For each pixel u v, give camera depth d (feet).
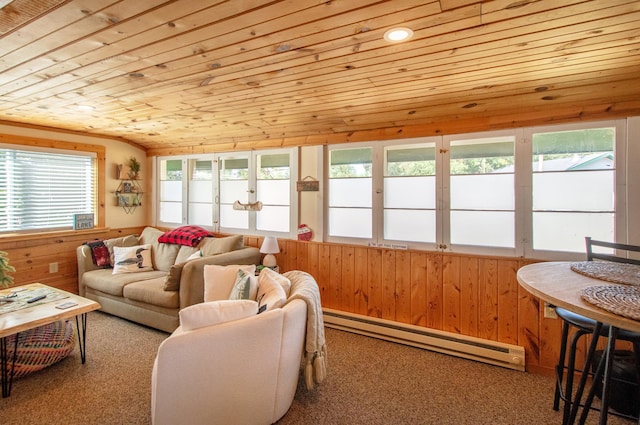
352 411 6.93
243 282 7.77
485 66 6.46
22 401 7.13
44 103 9.43
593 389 5.05
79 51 6.01
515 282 8.85
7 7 4.60
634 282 5.07
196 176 15.12
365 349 9.75
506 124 8.95
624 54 5.89
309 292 7.16
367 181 11.09
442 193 9.82
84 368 8.54
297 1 4.42
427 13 4.68
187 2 4.48
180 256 13.06
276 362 6.16
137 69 6.86
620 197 7.82
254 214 13.47
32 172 12.70
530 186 8.71
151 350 9.58
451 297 9.68
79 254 13.09
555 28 5.05
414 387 7.82
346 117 10.14
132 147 15.94
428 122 9.94
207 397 5.59
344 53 5.99
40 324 7.50
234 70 6.83
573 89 7.45
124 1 4.47
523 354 8.51
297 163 12.35
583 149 8.18
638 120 7.61
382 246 10.67
